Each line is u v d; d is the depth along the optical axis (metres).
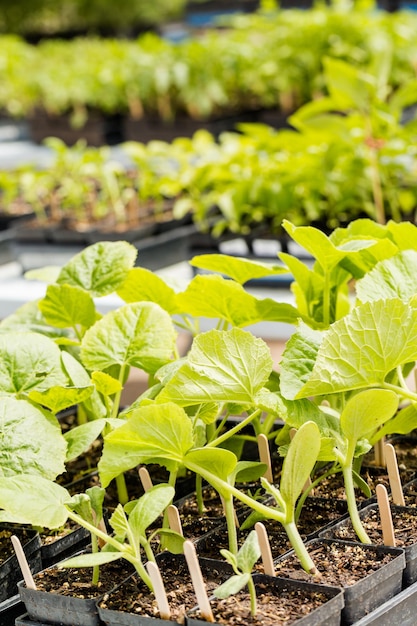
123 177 3.24
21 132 5.02
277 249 2.59
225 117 4.37
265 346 1.36
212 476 1.33
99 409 1.53
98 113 4.62
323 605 1.24
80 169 3.13
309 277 1.59
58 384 1.49
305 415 1.36
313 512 1.45
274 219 2.71
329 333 1.33
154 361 1.52
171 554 1.35
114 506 1.56
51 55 5.31
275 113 4.29
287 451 1.33
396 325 1.34
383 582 1.29
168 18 9.66
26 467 1.38
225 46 4.27
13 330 1.68
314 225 2.70
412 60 3.66
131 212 2.95
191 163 3.57
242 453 1.70
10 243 2.89
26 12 9.20
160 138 4.43
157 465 1.65
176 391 1.34
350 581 1.29
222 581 1.31
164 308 1.68
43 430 1.40
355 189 2.70
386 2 4.67
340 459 1.37
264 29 4.50
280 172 2.74
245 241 2.62
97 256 1.65
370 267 1.57
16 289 2.38
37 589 1.31
